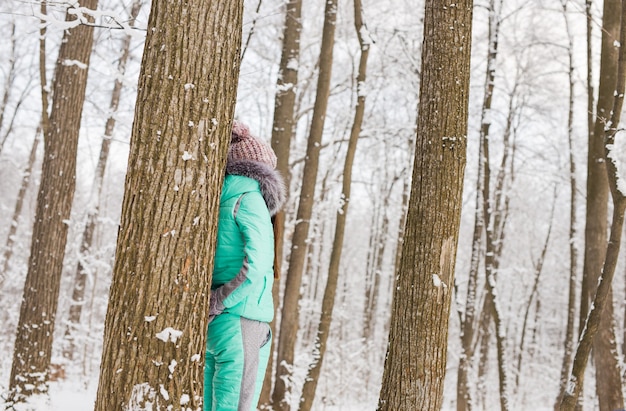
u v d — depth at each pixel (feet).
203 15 8.20
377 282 68.08
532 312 88.28
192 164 8.00
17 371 21.80
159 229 7.84
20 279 55.67
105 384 7.77
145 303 7.76
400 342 12.78
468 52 13.37
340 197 28.37
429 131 13.10
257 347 9.43
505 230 65.51
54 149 22.90
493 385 65.21
